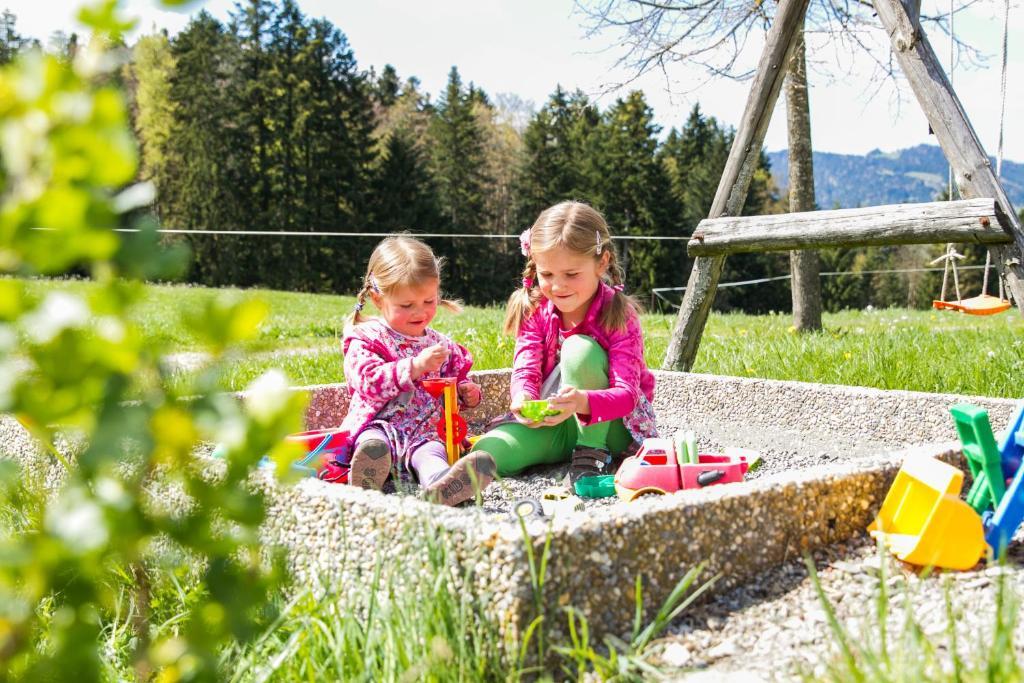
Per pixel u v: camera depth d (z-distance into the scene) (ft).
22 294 2.09
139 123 136.36
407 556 5.21
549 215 9.37
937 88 10.36
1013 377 12.91
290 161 124.57
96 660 2.53
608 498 8.20
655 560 5.24
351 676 4.51
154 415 2.16
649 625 5.13
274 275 119.44
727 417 11.78
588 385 9.16
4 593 2.39
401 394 8.76
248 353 2.24
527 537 4.65
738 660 4.62
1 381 2.11
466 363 9.89
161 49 140.46
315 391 10.46
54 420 2.15
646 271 132.98
